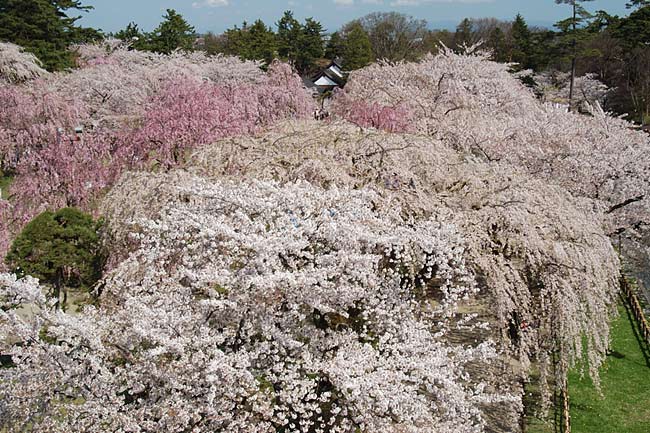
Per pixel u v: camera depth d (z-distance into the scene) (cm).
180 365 611
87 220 1205
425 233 823
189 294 706
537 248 921
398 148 1134
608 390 1108
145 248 817
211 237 710
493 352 738
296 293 674
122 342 675
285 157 1138
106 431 609
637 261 1359
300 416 704
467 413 726
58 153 1506
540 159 1440
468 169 1145
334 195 847
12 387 645
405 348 708
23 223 1388
